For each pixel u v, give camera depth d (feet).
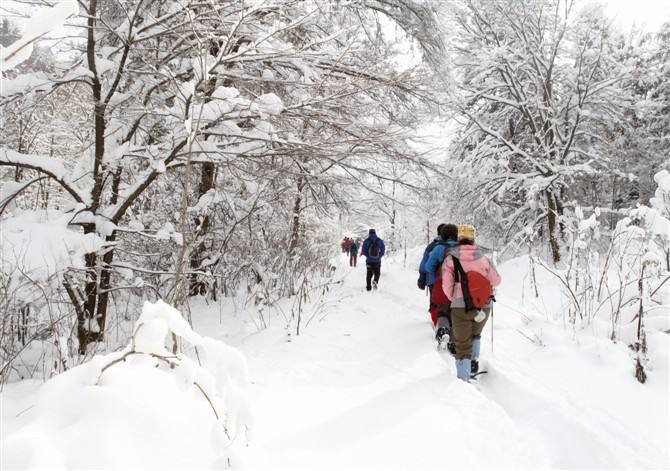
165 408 6.28
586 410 9.91
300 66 18.43
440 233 17.88
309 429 8.38
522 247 53.78
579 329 15.28
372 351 14.47
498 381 12.15
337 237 43.19
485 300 12.00
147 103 17.94
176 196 27.37
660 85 62.90
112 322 21.72
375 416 9.16
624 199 62.03
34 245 13.67
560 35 49.98
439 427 8.70
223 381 5.49
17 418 5.85
